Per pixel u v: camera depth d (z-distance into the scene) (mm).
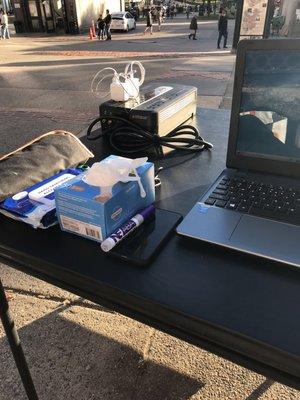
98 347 1514
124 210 753
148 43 12453
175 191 948
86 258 715
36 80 6516
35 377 1393
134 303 637
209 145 1188
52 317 1658
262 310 587
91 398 1319
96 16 17703
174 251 724
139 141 1134
